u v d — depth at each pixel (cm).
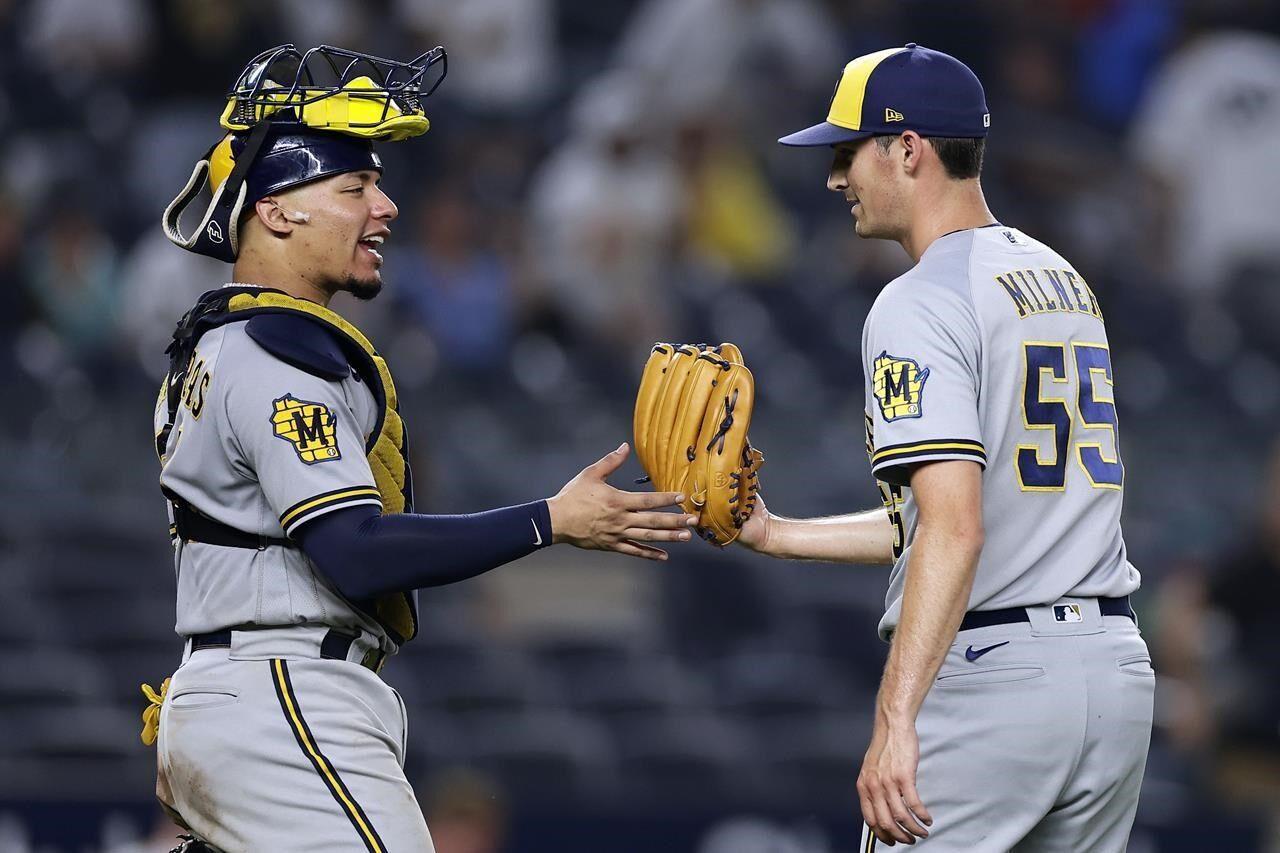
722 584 3544
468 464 3575
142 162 4041
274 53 1311
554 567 3509
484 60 4706
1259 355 4828
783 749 3200
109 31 4231
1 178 3825
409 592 1327
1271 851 2616
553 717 3114
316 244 1302
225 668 1262
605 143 4269
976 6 5219
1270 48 5222
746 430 1371
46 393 3550
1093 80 5281
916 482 1223
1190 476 4181
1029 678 1241
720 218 4481
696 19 4662
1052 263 1320
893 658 1198
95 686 3008
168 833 2361
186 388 1284
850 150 1348
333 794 1240
